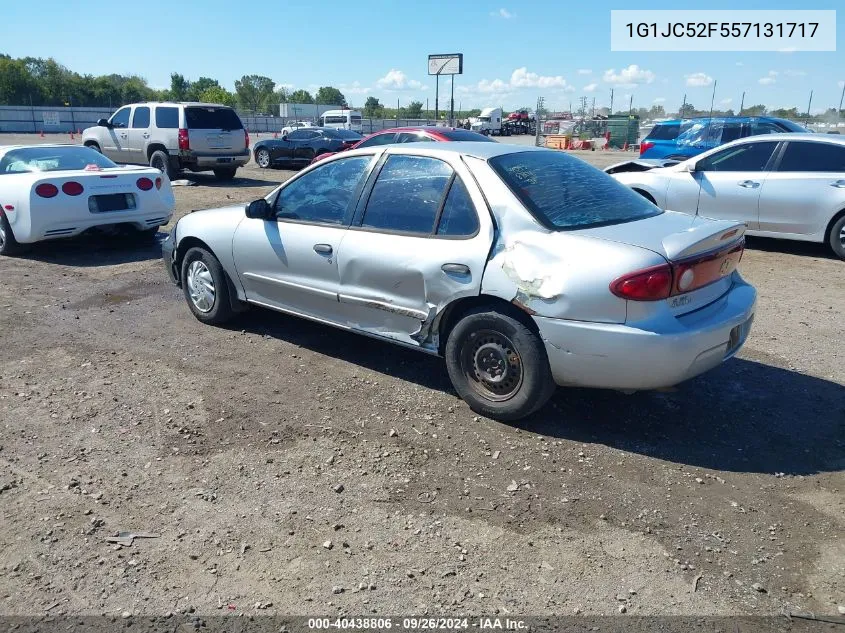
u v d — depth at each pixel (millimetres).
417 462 3688
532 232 3873
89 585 2738
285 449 3809
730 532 3121
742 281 4355
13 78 71625
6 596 2666
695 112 36781
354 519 3189
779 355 5316
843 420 4211
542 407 4348
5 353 5207
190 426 4055
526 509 3275
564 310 3660
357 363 5082
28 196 7980
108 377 4770
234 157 17062
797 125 15523
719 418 4230
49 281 7418
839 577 2828
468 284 4000
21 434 3936
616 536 3084
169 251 6102
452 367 4242
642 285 3498
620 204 4336
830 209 8625
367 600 2676
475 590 2738
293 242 4992
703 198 9500
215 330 5812
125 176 8594
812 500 3377
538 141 37188
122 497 3338
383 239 4449
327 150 20922
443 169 4320
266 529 3107
